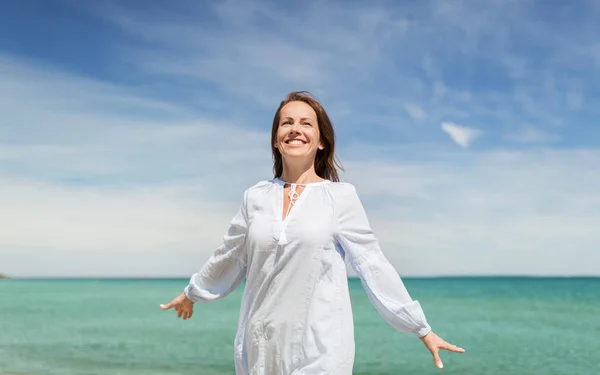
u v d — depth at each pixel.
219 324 21.36
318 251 3.02
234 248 3.29
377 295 3.10
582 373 12.62
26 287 79.94
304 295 3.00
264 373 3.01
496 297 45.34
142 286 87.00
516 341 18.08
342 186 3.20
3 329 19.39
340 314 3.01
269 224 3.08
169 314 26.44
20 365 11.77
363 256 3.12
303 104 3.32
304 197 3.13
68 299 42.53
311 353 2.94
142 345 15.36
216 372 11.48
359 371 12.41
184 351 14.34
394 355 14.31
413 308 3.06
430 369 12.66
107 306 33.28
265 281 3.04
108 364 12.19
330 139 3.40
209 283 3.38
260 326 3.03
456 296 47.75
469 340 18.47
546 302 38.91
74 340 16.33
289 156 3.23
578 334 19.77
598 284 82.56
